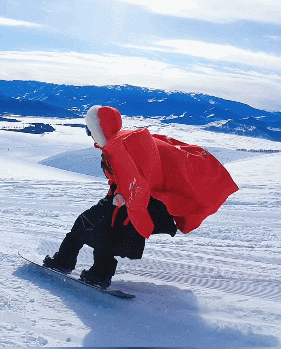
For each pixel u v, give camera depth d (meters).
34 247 5.63
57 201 10.91
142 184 3.49
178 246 6.30
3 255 4.97
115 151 3.65
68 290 3.85
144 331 3.05
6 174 43.38
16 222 7.89
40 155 129.00
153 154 3.57
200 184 3.73
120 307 3.52
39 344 2.69
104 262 3.82
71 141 174.88
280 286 4.32
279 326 3.19
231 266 5.17
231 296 3.95
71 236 4.13
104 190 12.90
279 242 6.84
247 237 7.18
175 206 3.73
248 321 3.30
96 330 3.02
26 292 3.75
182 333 3.03
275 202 11.18
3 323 3.01
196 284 4.34
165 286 4.18
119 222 3.73
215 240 6.89
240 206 10.70
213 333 3.04
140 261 5.19
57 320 3.17
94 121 3.74
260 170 20.95
